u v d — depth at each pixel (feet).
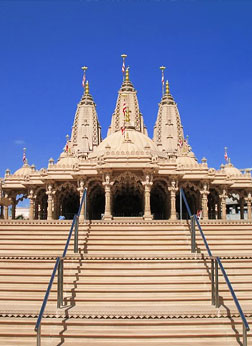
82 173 135.85
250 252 70.69
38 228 82.43
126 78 259.60
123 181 133.39
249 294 54.65
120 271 60.03
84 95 283.59
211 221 85.92
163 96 273.54
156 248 71.26
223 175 156.04
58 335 43.83
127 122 187.11
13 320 46.11
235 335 44.27
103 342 43.11
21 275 59.06
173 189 138.92
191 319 46.73
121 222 85.05
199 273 59.41
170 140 259.80
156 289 54.85
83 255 62.75
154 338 43.73
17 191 173.47
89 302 51.96
